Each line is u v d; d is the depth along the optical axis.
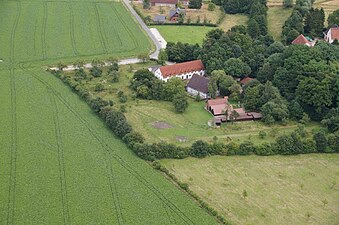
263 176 145.38
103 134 163.25
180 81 195.38
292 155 157.25
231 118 176.50
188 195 134.75
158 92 193.62
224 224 123.75
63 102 184.00
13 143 153.88
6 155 147.38
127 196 132.38
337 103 175.75
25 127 163.75
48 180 136.75
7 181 135.12
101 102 177.62
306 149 158.00
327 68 183.50
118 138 161.38
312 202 134.50
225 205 131.25
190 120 178.38
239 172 146.88
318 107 175.75
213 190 137.38
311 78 178.25
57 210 125.19
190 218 125.25
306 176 146.25
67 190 133.12
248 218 126.69
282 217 127.75
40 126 165.25
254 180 143.25
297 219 127.25
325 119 172.75
